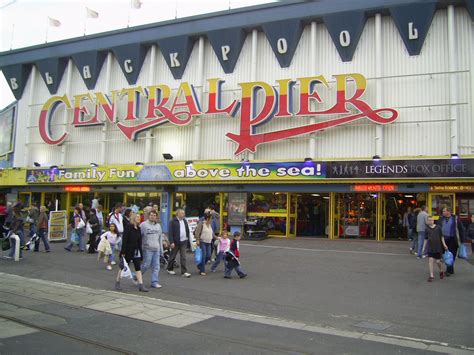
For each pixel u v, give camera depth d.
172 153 24.50
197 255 12.25
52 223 20.44
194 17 23.98
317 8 21.17
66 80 28.83
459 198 18.61
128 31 25.97
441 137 19.02
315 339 6.59
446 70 19.30
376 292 9.95
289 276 11.95
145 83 25.94
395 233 19.98
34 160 29.64
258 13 22.39
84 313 8.01
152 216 10.64
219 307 8.68
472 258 12.62
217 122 23.47
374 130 20.08
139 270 10.20
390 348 6.21
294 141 21.56
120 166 25.17
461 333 6.99
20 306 8.46
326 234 21.27
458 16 19.42
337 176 19.70
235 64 23.34
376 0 20.11
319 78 20.67
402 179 18.59
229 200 22.61
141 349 6.02
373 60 20.53
